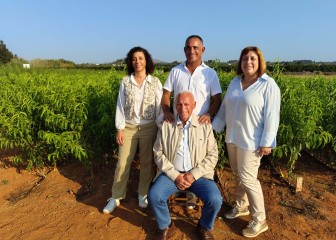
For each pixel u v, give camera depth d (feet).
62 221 11.80
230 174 15.39
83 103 13.70
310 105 13.94
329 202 13.08
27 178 15.97
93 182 14.96
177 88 11.74
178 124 10.63
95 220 11.78
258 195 10.50
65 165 16.99
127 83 11.54
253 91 9.84
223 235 10.87
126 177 12.42
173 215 11.98
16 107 15.60
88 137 14.44
